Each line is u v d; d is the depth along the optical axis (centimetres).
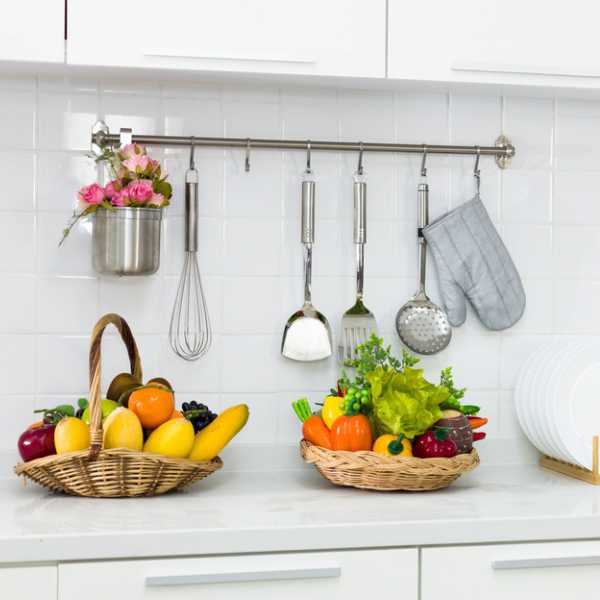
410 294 205
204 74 179
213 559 143
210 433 174
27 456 168
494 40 179
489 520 151
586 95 206
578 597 154
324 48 174
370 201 204
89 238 193
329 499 167
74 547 138
